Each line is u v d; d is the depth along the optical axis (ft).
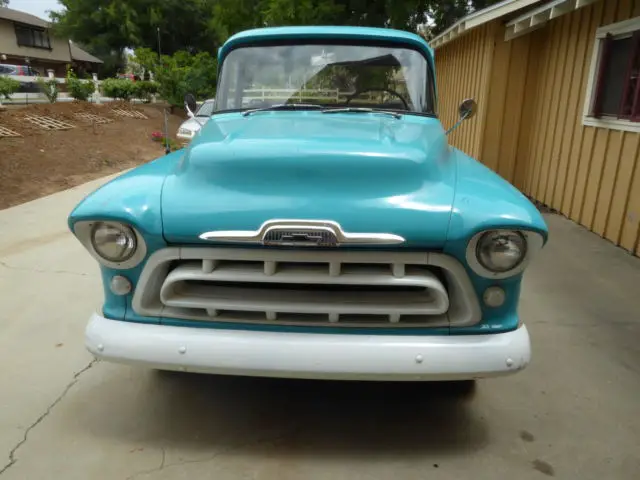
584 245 17.69
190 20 138.41
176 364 6.88
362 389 9.39
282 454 7.74
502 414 8.71
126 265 6.95
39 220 20.45
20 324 11.74
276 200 6.68
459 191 6.94
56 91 59.11
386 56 10.71
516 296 7.07
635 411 8.81
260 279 6.66
